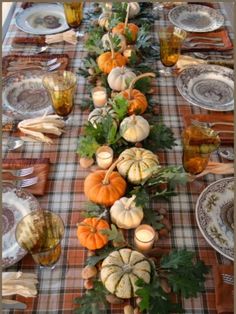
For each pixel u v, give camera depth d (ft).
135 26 4.97
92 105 4.11
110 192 3.12
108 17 5.14
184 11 5.67
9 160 3.59
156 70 4.74
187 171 3.43
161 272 2.70
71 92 3.72
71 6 4.97
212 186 3.35
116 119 3.65
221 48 5.00
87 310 2.53
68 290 2.73
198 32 5.29
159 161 3.67
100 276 2.69
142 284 2.52
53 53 4.95
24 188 3.34
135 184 3.26
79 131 3.93
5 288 2.66
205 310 2.65
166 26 5.50
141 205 3.01
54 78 3.88
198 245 3.02
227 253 2.91
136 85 4.09
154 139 3.67
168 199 3.32
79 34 5.29
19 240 2.72
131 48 4.77
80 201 3.30
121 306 2.64
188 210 3.26
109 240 2.93
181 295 2.71
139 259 2.63
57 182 3.45
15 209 3.17
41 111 4.12
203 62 4.75
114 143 3.53
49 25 5.40
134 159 3.28
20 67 4.63
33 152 3.72
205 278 2.73
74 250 2.96
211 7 5.92
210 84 4.50
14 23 5.48
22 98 4.26
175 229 3.12
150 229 2.89
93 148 3.48
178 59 4.71
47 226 2.85
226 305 2.62
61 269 2.84
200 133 3.34
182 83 4.44
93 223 2.90
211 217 3.14
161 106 4.25
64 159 3.66
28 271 2.83
